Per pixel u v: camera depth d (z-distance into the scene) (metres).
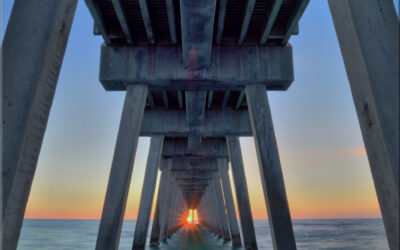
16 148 2.97
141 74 10.25
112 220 8.91
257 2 9.03
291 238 8.66
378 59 3.16
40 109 3.30
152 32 9.69
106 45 10.52
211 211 43.28
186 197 62.25
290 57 10.38
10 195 2.87
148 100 14.96
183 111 16.41
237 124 16.12
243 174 17.09
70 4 3.77
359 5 3.33
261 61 10.34
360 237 47.78
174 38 10.09
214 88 10.86
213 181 30.67
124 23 9.16
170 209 32.19
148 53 10.41
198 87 10.80
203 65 10.17
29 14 3.35
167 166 24.45
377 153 3.09
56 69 3.59
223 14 8.67
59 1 3.45
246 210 16.44
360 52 3.21
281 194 9.12
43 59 3.24
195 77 10.21
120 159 9.51
